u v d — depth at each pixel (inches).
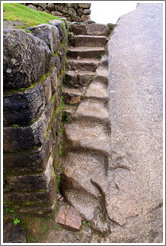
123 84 99.8
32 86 41.0
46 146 54.2
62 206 71.5
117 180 71.7
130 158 75.5
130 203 65.4
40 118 47.2
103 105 103.0
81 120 101.1
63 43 110.8
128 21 136.3
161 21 124.6
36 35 56.3
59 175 81.1
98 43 151.3
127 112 89.0
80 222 65.1
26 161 47.9
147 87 92.4
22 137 43.3
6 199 55.8
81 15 192.2
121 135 83.4
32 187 53.7
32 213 61.1
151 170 70.9
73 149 90.4
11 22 54.8
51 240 59.3
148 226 60.9
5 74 34.3
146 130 80.4
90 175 78.3
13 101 37.9
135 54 108.7
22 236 56.4
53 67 70.1
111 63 114.2
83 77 120.8
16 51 32.9
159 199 65.2
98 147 84.4
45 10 183.9
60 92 100.2
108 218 63.7
